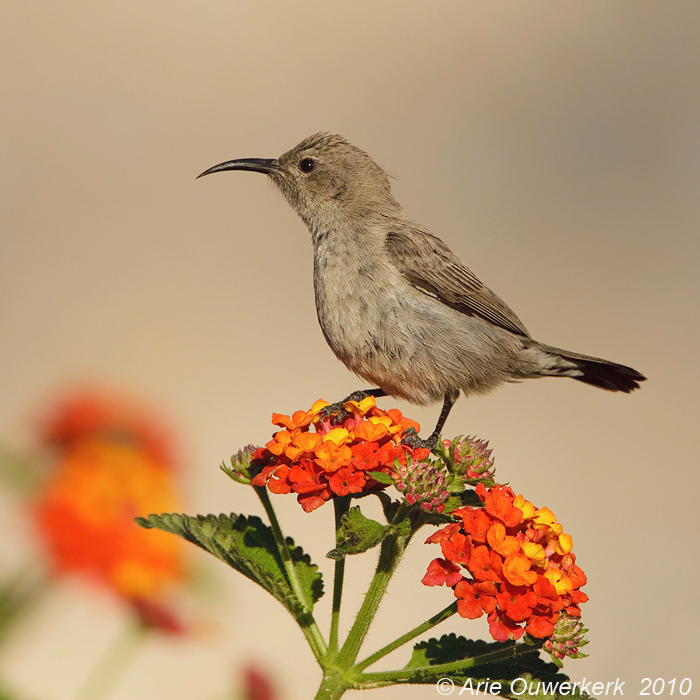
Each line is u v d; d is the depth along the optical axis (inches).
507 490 202.4
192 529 188.4
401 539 196.7
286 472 205.0
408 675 189.9
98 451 201.3
